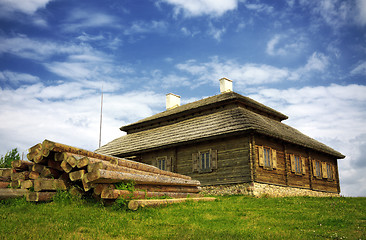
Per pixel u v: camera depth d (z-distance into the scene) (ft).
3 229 24.22
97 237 24.09
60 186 35.53
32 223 26.58
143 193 38.04
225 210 38.14
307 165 75.10
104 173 33.19
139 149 78.02
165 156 74.49
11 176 38.22
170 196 44.78
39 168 36.68
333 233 27.61
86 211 31.48
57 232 24.38
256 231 27.86
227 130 61.82
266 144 63.93
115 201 34.58
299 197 54.95
